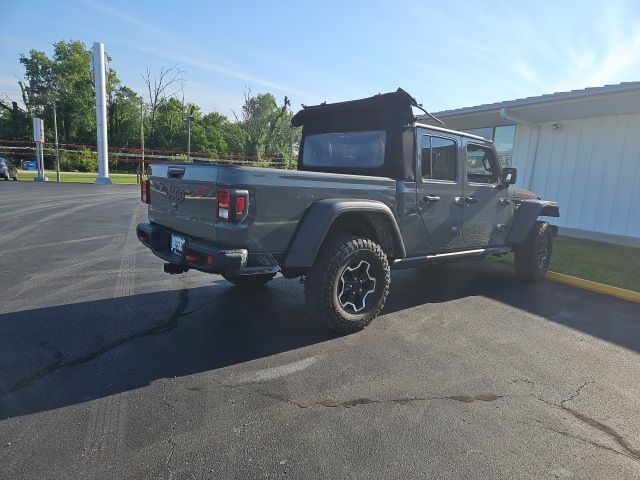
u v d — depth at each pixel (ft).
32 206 43.19
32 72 201.57
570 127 39.55
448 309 16.42
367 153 15.35
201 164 11.71
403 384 10.35
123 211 41.81
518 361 11.93
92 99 199.72
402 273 22.47
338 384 10.23
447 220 16.03
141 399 9.27
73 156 140.36
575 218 39.47
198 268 11.10
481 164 17.56
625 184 35.78
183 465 7.23
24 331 12.71
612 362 12.06
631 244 31.89
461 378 10.77
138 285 17.87
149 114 188.03
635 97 29.17
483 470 7.37
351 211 12.49
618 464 7.67
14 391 9.45
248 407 9.11
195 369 10.77
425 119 43.91
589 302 17.97
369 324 14.34
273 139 190.19
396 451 7.80
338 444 7.95
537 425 8.81
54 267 20.33
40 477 6.83
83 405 8.96
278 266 11.55
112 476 6.90
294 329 13.65
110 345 12.00
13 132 183.62
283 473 7.13
